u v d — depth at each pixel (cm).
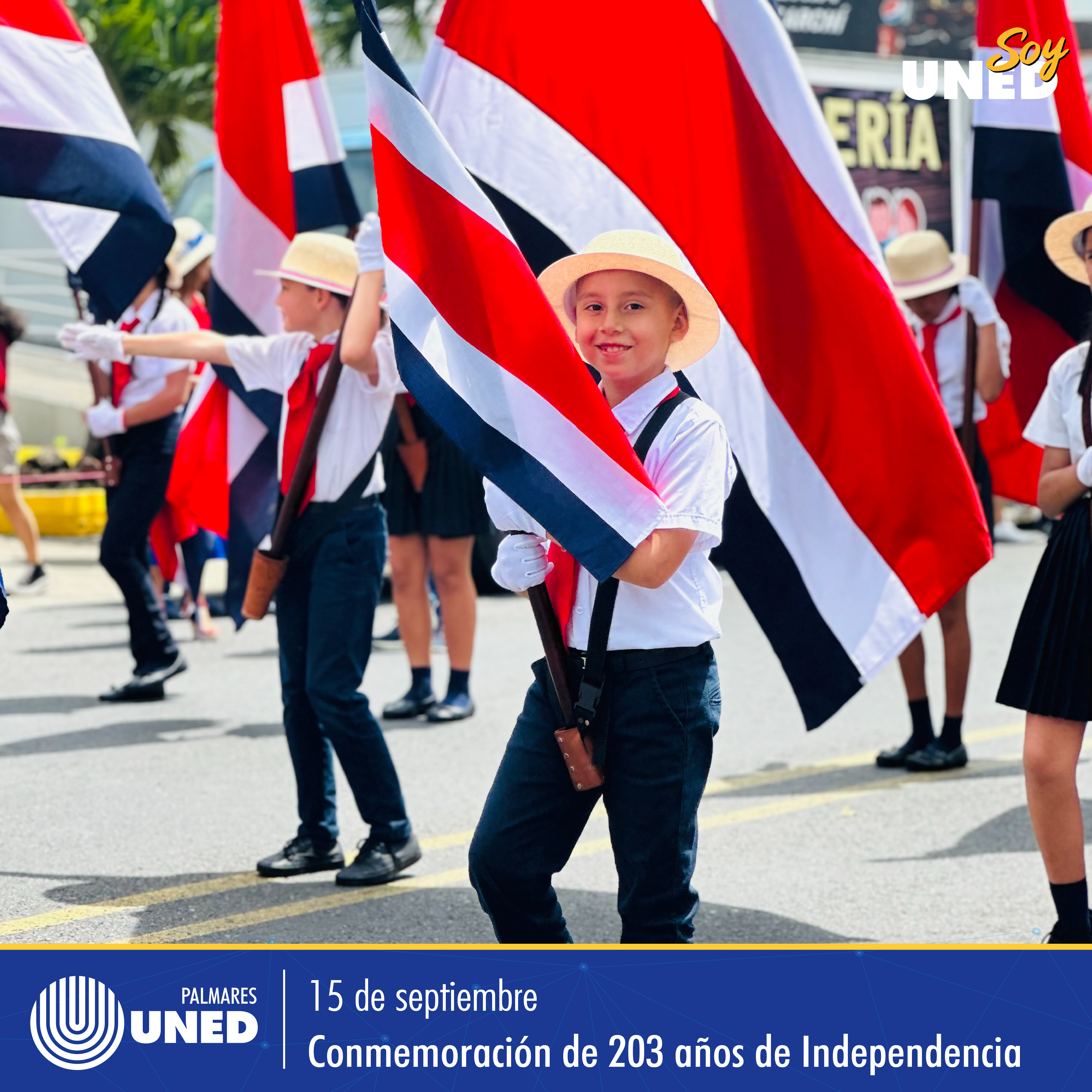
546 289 268
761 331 371
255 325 527
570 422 248
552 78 387
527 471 249
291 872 408
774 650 373
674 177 379
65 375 1616
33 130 441
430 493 591
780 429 370
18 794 485
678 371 368
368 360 378
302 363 402
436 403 255
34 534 932
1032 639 329
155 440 613
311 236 411
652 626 252
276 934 363
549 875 267
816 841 451
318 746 409
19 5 441
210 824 457
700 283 253
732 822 473
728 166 373
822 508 368
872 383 364
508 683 685
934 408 361
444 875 412
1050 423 331
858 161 1341
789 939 363
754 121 370
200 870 413
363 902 388
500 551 260
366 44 261
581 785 250
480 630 827
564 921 276
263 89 514
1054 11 520
